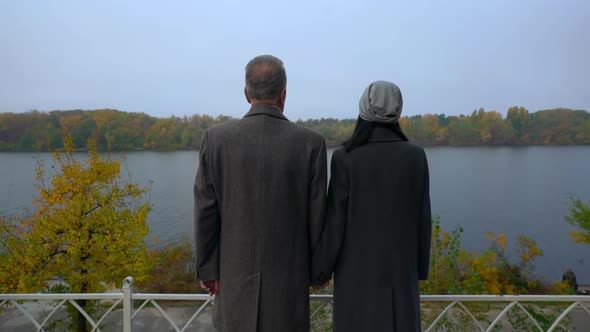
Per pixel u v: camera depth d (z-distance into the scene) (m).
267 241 1.36
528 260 9.79
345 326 1.48
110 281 9.45
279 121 1.42
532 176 51.44
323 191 1.42
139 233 9.71
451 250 5.47
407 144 1.51
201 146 1.46
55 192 9.61
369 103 1.52
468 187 46.78
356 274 1.46
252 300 1.36
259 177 1.36
